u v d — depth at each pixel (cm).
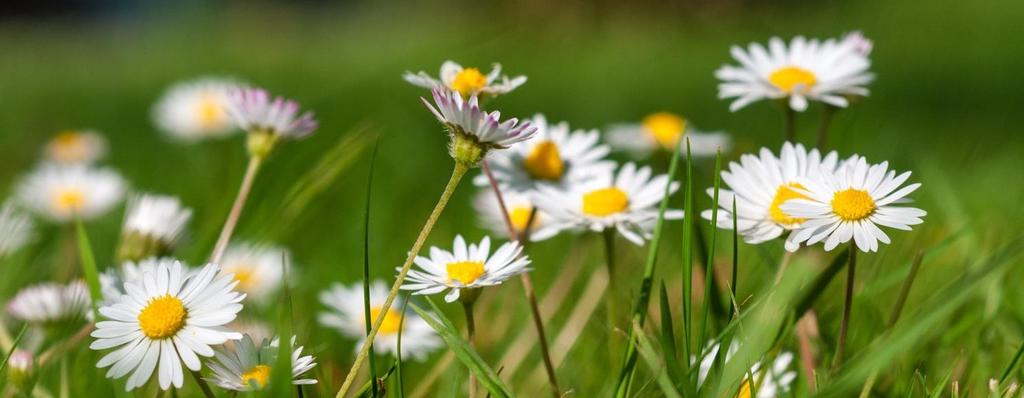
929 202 78
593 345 65
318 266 79
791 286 55
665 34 316
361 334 64
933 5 312
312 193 70
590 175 61
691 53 259
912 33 262
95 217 88
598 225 59
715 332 59
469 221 92
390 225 92
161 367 54
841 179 56
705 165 86
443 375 63
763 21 294
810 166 57
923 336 60
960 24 275
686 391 54
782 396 57
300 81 221
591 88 196
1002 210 74
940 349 61
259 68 256
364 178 109
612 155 110
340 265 79
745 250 69
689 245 56
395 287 55
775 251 66
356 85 178
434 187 108
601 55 266
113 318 55
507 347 67
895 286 66
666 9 360
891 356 54
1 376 59
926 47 230
